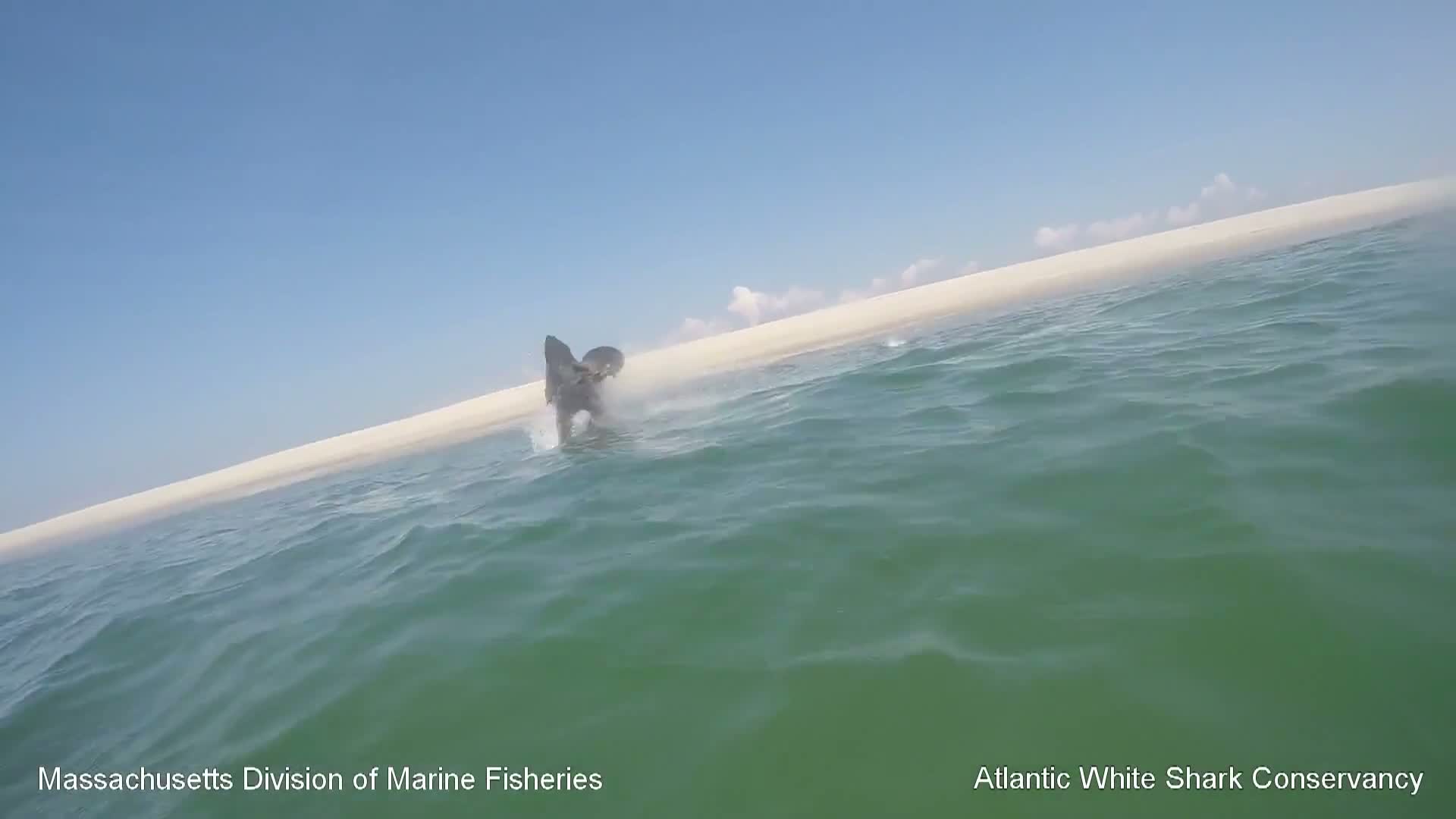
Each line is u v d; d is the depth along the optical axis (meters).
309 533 12.31
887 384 13.27
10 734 6.89
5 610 12.99
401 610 7.09
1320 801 3.39
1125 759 3.78
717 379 19.12
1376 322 9.77
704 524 7.66
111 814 5.21
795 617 5.46
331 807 4.62
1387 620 4.30
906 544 6.24
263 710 5.94
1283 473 6.10
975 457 8.05
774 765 4.10
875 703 4.37
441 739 4.97
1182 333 12.05
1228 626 4.50
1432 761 3.49
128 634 8.94
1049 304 19.53
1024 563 5.59
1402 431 6.35
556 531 8.45
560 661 5.50
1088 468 7.02
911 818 3.66
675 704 4.77
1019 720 4.09
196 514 20.55
